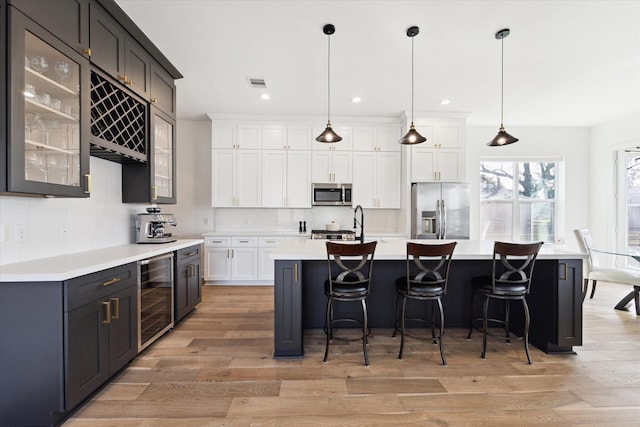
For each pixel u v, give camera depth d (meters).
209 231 5.20
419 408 1.83
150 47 2.81
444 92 3.95
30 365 1.64
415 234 4.65
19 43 1.61
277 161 4.93
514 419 1.73
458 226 4.61
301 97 4.13
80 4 2.01
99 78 2.30
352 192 4.98
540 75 3.47
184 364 2.34
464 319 3.01
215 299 4.07
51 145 1.93
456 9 2.34
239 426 1.67
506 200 5.59
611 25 2.54
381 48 2.89
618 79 3.57
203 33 2.65
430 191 4.59
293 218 5.30
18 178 1.62
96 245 2.70
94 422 1.70
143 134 2.90
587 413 1.79
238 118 4.89
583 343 2.72
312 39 2.74
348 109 4.60
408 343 2.70
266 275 4.78
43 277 1.62
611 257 5.09
